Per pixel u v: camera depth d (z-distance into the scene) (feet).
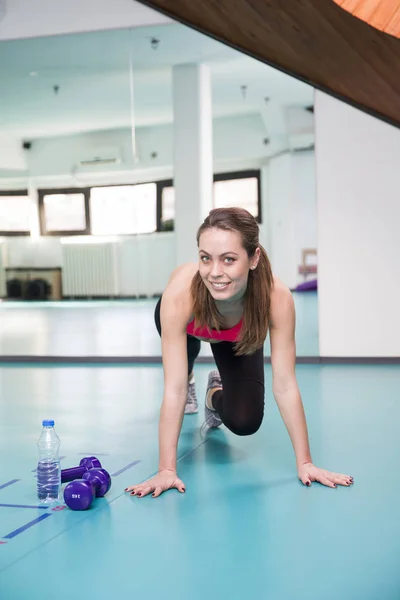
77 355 19.93
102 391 15.03
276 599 4.81
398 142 17.95
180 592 4.98
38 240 19.34
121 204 18.99
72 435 10.84
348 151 18.12
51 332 19.94
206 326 7.47
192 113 18.58
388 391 14.12
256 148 18.31
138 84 18.88
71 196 19.12
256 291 7.11
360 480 8.01
